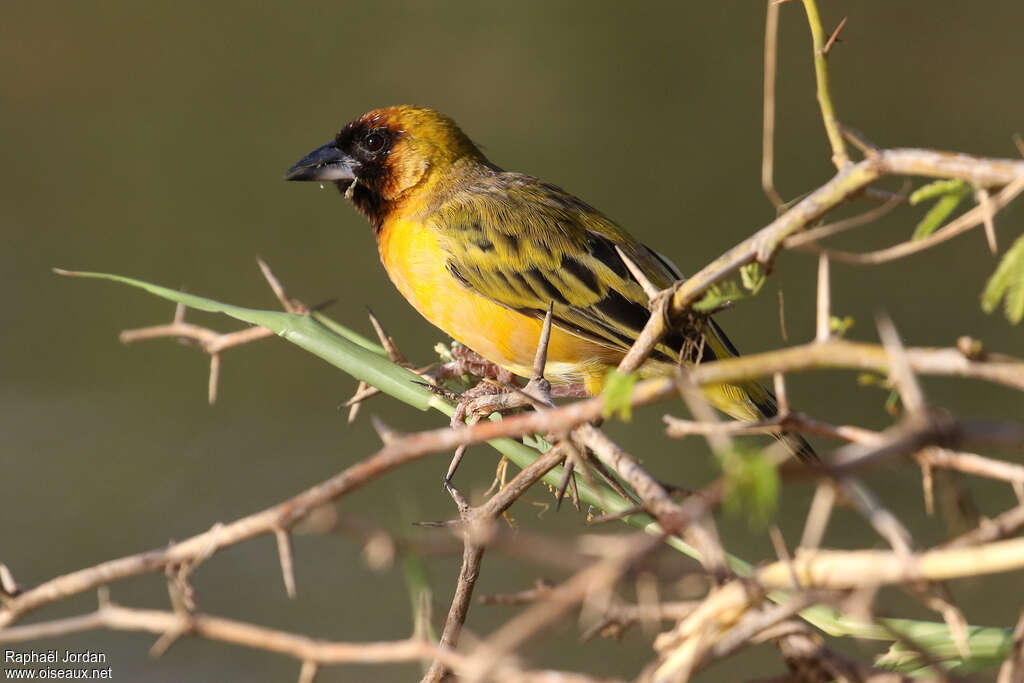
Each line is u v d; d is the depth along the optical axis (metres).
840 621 3.61
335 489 2.85
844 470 2.39
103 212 17.75
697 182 18.11
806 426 2.75
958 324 14.77
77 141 19.69
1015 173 2.84
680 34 23.27
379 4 25.08
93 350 15.19
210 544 2.85
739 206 17.45
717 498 2.38
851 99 20.78
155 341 15.57
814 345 2.60
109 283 16.25
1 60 22.14
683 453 13.03
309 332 5.52
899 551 2.44
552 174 18.36
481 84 21.41
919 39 22.58
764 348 14.62
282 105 20.91
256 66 22.11
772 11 3.37
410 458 2.85
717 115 20.28
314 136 19.66
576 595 2.43
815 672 2.70
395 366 5.51
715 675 9.91
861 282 15.73
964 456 2.55
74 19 23.27
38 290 16.22
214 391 5.55
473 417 4.73
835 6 24.36
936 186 2.98
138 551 11.59
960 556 2.39
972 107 19.98
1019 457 10.98
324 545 12.05
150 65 22.36
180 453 13.30
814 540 2.42
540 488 10.81
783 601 3.58
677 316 3.53
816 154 19.02
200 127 19.88
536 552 2.48
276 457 13.31
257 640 2.69
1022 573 10.00
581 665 9.95
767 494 2.28
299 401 14.44
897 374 2.47
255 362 15.25
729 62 22.14
